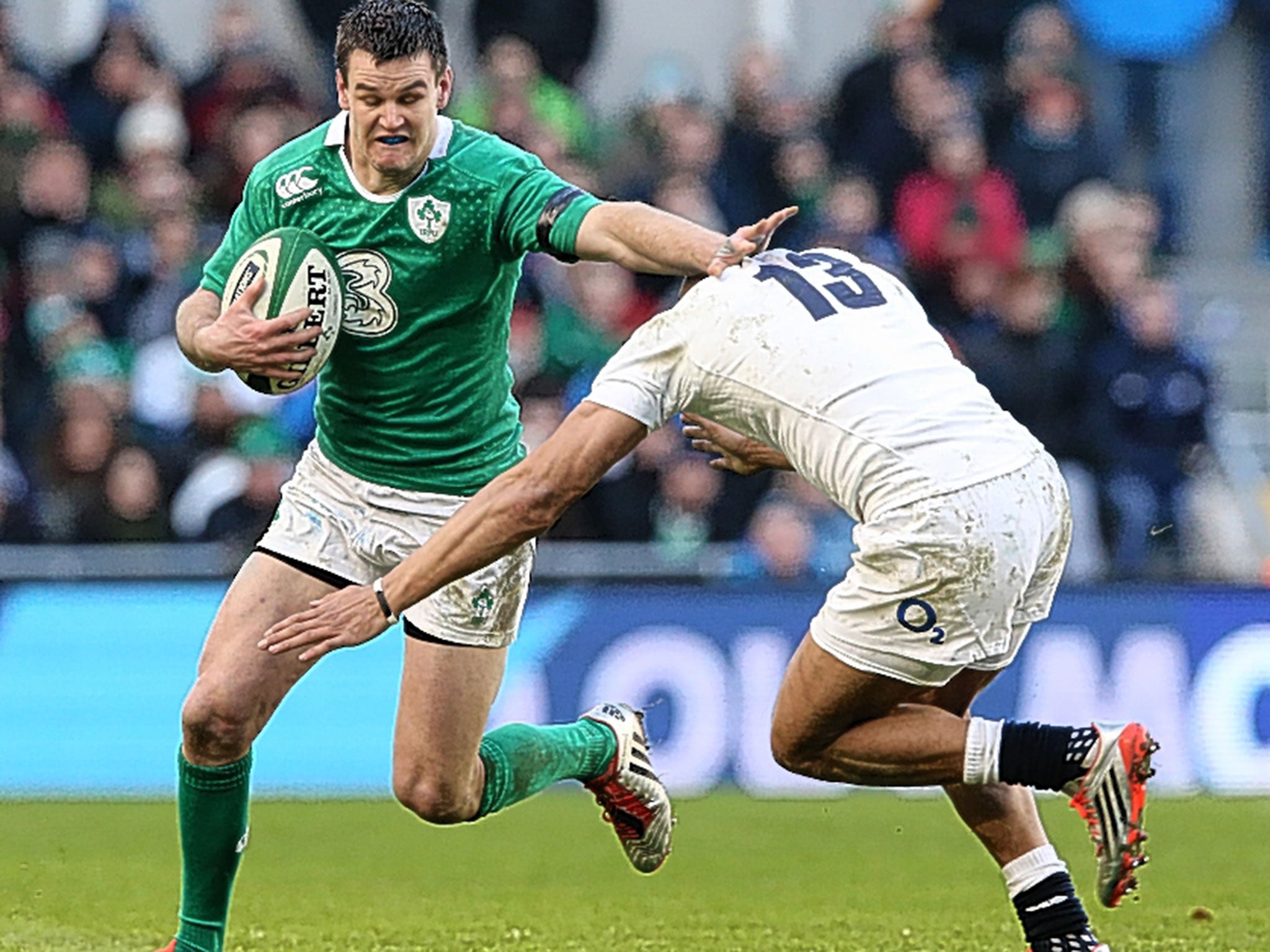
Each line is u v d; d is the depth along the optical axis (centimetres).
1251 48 5697
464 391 1922
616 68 5519
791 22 5606
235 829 1842
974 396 1678
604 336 4434
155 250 4453
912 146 4897
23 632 3828
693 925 2231
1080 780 1647
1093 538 4522
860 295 1697
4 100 4525
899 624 1645
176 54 5278
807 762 1748
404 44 1753
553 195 1830
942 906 2408
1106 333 4634
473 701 1934
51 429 4050
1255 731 3991
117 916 2298
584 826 3366
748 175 4809
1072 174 4928
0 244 4441
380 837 3173
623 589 3922
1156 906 2406
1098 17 5538
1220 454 4844
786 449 1688
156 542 4031
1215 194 5722
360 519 1927
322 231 1856
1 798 3731
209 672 1808
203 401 4138
